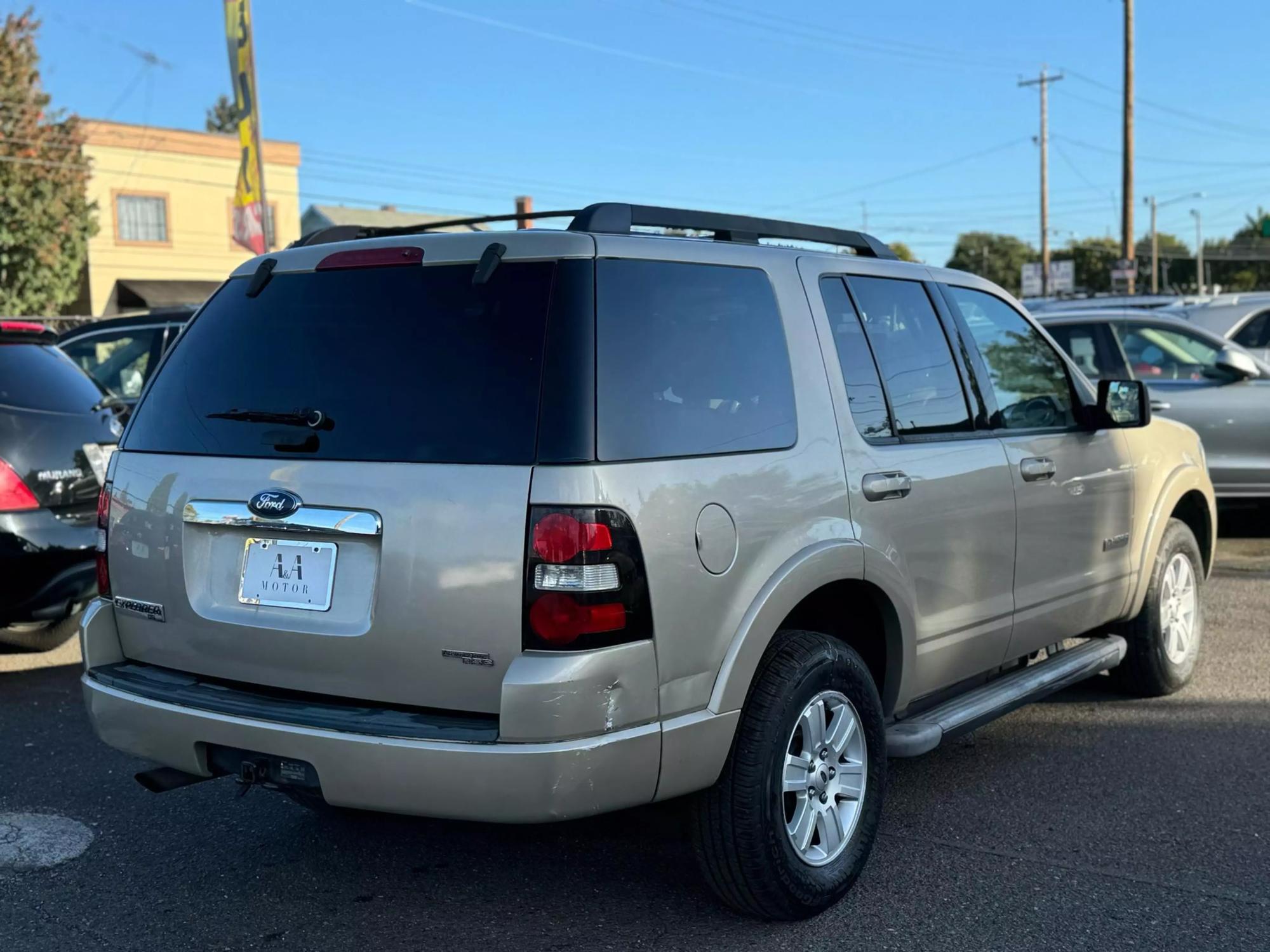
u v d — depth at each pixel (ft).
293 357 10.69
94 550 19.01
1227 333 34.73
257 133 48.39
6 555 17.88
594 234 10.24
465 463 9.51
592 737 9.22
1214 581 26.66
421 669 9.55
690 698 9.89
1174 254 336.70
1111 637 16.88
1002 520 13.79
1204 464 18.93
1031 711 17.74
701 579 9.92
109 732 11.02
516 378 9.62
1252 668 19.75
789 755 10.89
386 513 9.64
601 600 9.22
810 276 12.11
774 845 10.51
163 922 11.29
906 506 12.25
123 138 99.81
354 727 9.53
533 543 9.18
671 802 10.82
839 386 11.87
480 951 10.68
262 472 10.34
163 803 14.26
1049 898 11.59
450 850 12.92
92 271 98.94
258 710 10.07
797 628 12.13
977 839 13.05
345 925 11.21
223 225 106.83
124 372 29.53
